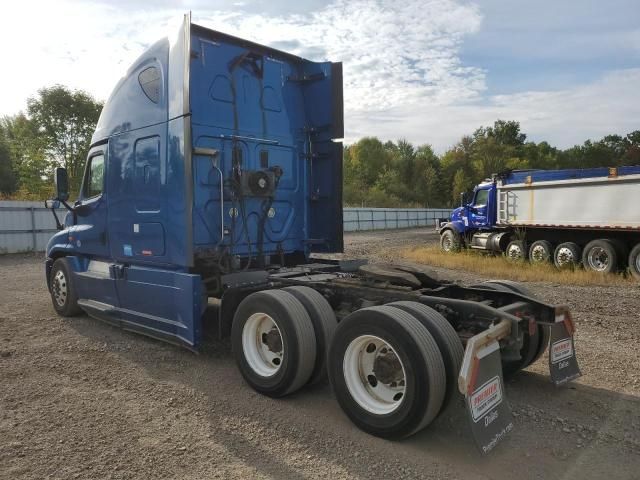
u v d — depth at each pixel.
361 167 77.94
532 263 14.78
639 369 5.31
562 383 4.44
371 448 3.60
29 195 24.97
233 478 3.20
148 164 5.77
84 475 3.20
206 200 5.61
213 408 4.29
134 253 6.07
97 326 7.02
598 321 7.51
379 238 30.31
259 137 6.19
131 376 5.05
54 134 44.88
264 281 5.48
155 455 3.48
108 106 6.66
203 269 5.81
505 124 91.94
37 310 8.14
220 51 5.85
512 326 3.76
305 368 4.32
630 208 12.72
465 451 3.57
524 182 15.38
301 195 6.77
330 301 4.91
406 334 3.54
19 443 3.61
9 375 5.03
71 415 4.11
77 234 7.23
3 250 18.67
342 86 6.51
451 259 16.03
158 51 5.62
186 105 5.18
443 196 78.38
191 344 5.18
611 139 85.38
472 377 3.29
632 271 12.55
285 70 6.59
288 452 3.54
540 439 3.75
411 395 3.50
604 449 3.60
